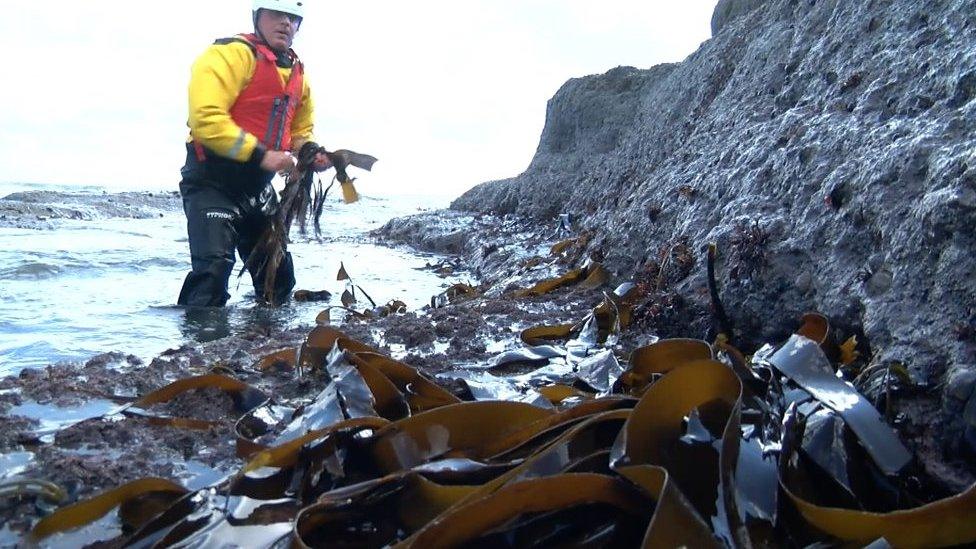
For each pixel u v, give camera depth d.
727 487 1.58
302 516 1.61
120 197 19.95
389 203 32.34
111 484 1.99
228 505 1.74
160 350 4.03
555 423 1.95
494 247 8.60
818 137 3.57
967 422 1.98
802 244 3.22
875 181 2.91
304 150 5.53
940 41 3.31
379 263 9.07
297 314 5.22
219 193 5.52
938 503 1.48
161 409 2.51
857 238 2.95
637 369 2.60
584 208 9.34
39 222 12.36
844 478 1.77
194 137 5.41
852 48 4.11
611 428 1.88
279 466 1.88
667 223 4.64
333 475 1.89
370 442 1.98
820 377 2.06
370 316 4.46
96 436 2.28
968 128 2.71
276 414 2.43
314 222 5.62
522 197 12.40
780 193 3.61
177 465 2.11
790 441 1.79
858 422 1.85
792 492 1.69
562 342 3.63
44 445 2.22
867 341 2.62
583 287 4.80
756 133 4.39
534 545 1.52
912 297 2.45
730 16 10.41
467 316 4.01
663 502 1.40
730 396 1.87
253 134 5.51
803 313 3.12
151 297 5.81
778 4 6.73
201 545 1.61
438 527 1.47
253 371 3.00
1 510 1.84
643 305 3.86
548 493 1.53
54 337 4.32
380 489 1.71
